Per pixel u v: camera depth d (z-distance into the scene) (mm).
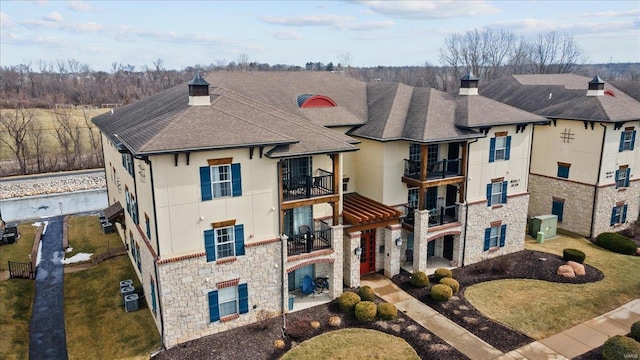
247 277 19734
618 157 31656
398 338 19234
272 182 19672
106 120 31141
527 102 37719
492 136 26359
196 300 18750
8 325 20203
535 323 20531
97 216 37875
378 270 25547
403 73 152625
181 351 18219
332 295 22297
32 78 116312
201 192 18141
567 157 32531
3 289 23297
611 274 25750
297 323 20000
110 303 22188
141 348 18562
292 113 26156
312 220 23094
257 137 18797
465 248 26625
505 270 25875
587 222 31797
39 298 23156
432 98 27125
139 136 18938
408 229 25500
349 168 27125
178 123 18547
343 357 17875
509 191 28016
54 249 29969
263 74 30594
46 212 40281
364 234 24812
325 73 33281
